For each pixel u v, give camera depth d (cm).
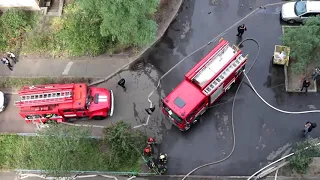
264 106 3073
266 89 3123
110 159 2903
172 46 3328
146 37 3000
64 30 3306
